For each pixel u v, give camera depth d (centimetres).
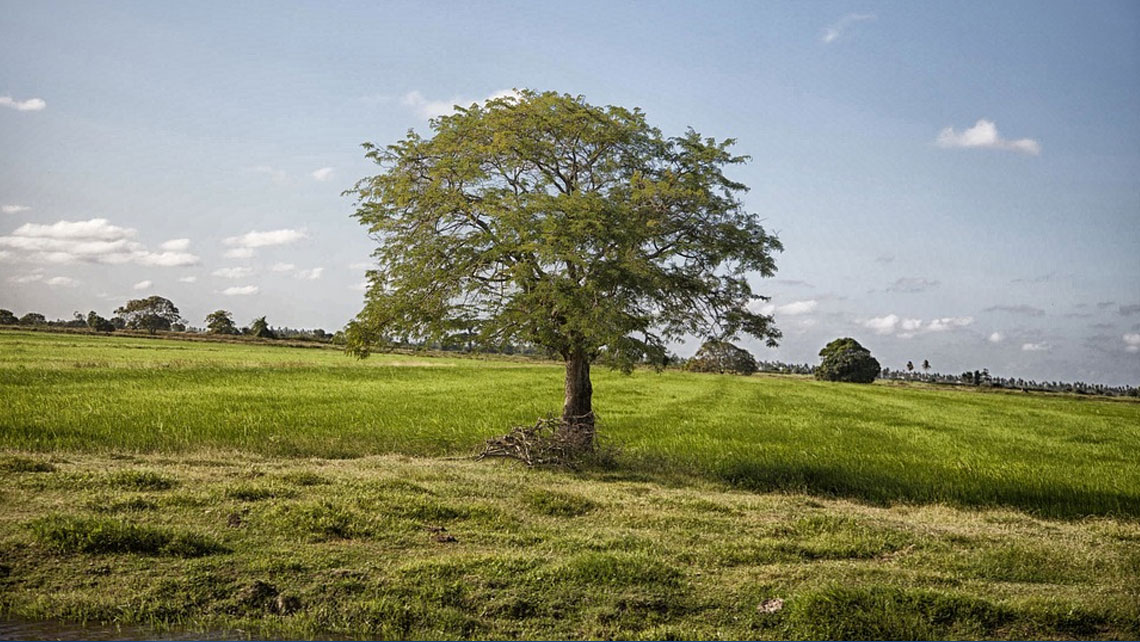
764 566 1006
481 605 841
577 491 1445
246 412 2628
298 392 3719
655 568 927
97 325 11662
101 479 1279
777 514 1332
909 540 1167
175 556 937
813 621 815
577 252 1662
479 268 1816
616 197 1817
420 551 1005
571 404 1892
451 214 1830
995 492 1703
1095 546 1212
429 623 802
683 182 1820
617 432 2658
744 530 1191
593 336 1666
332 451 1894
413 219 1839
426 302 1805
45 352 5697
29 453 1636
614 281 1698
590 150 1881
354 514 1115
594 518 1239
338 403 3170
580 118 1817
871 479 1797
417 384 4834
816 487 1744
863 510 1470
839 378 11550
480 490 1382
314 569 912
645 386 6122
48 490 1213
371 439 2097
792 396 5650
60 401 2733
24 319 10869
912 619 825
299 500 1209
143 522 1063
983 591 944
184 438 1934
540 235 1639
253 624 789
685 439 2455
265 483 1315
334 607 823
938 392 7756
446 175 1806
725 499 1474
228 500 1191
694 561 1015
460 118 1850
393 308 1825
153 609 808
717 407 4109
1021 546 1169
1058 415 4697
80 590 843
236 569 905
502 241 1712
